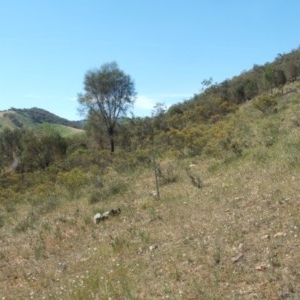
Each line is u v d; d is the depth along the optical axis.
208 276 6.00
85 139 43.41
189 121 32.91
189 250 7.09
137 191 13.91
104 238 9.52
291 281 5.36
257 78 45.81
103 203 13.75
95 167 22.91
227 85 49.09
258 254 6.28
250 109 24.67
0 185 27.39
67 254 9.27
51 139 36.06
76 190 17.84
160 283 6.11
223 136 17.58
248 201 8.83
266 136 14.77
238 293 5.36
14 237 12.30
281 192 8.72
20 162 36.53
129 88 41.00
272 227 7.11
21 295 7.29
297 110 17.81
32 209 16.27
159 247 7.71
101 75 40.12
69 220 12.34
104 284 6.48
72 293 6.48
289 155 11.23
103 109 40.34
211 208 9.17
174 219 9.21
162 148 22.38
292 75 41.22
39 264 9.01
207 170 13.70
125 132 39.97
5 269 9.14
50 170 28.47
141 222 9.84
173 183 13.44
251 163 12.20
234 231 7.34
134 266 7.01
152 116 37.97
